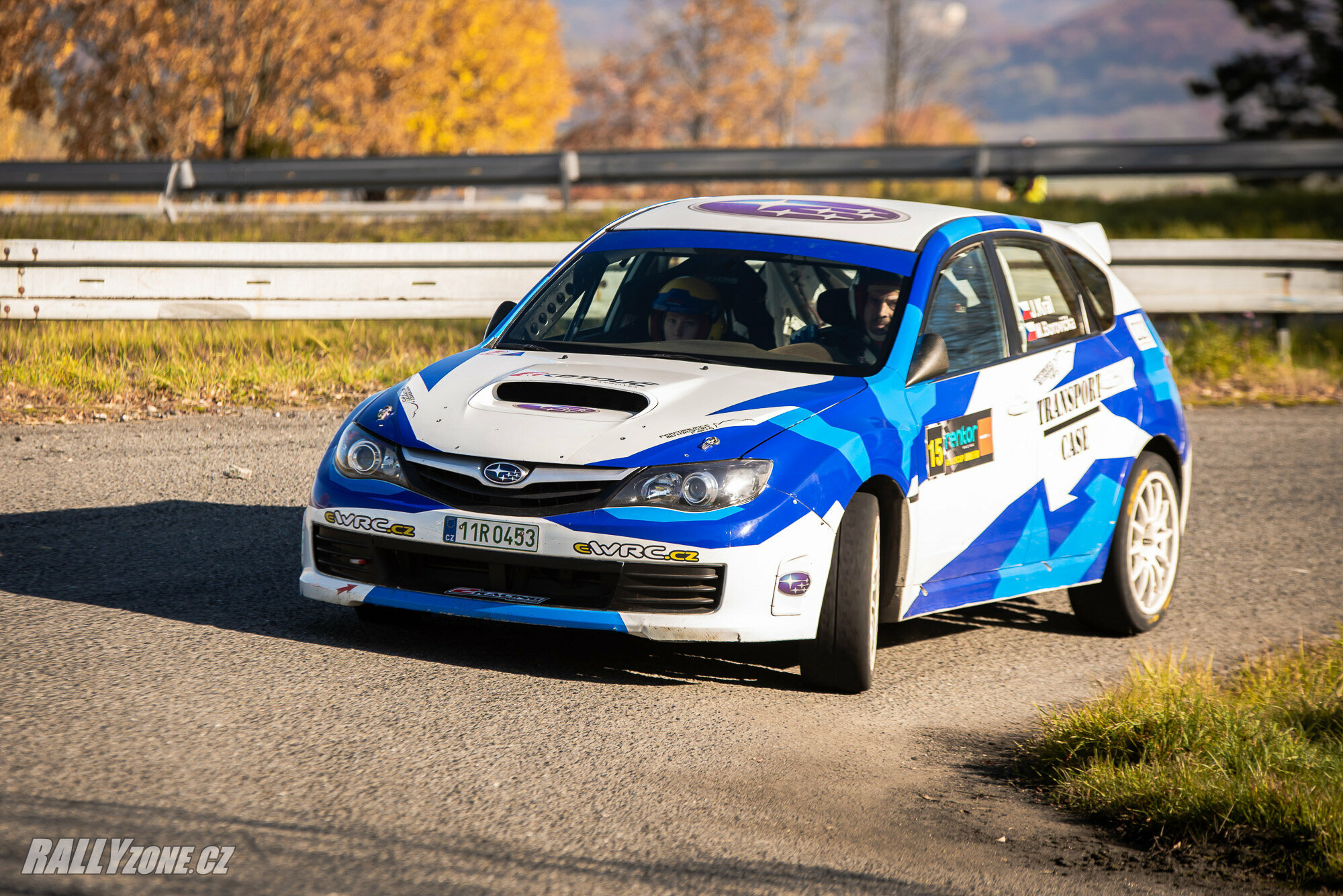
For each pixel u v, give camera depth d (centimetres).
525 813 1094
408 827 1044
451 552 1399
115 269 3136
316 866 959
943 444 1580
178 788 1072
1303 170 6544
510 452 1400
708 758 1260
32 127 9056
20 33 8325
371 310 3331
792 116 15412
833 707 1453
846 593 1445
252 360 3069
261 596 1672
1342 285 3991
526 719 1314
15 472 2206
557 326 1719
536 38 14100
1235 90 11156
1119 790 1216
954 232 1784
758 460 1405
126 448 2423
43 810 1004
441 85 11375
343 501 1453
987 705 1522
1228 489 2731
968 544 1630
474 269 3409
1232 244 3922
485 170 6275
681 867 1022
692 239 1775
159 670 1357
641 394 1471
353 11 9381
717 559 1373
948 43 14850
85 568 1734
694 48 15400
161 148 9094
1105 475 1834
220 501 2138
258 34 8894
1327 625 1959
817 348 1611
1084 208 6425
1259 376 3772
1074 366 1827
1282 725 1440
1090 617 1895
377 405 1541
